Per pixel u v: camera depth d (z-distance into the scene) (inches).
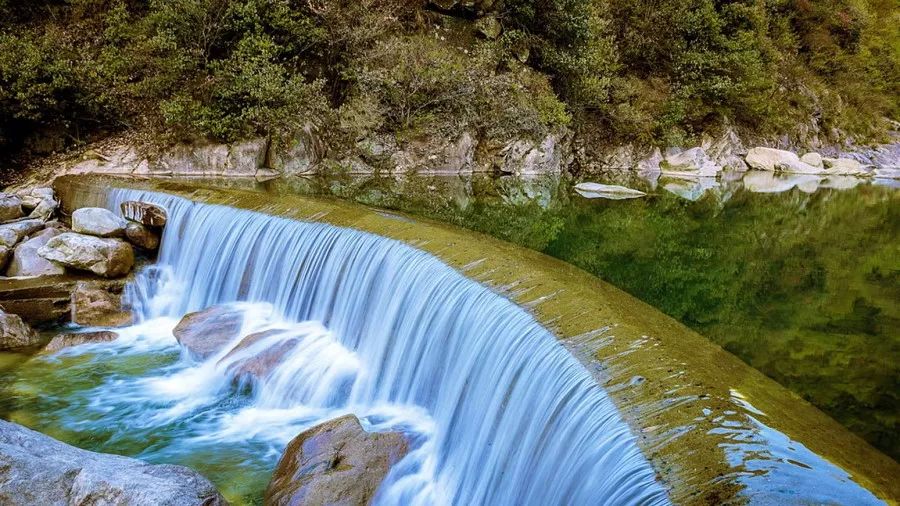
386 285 268.2
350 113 614.5
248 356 272.7
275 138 562.9
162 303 362.9
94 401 258.4
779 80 1059.9
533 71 756.0
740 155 943.7
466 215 391.2
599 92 771.4
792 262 307.7
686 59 881.5
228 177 521.0
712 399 142.5
